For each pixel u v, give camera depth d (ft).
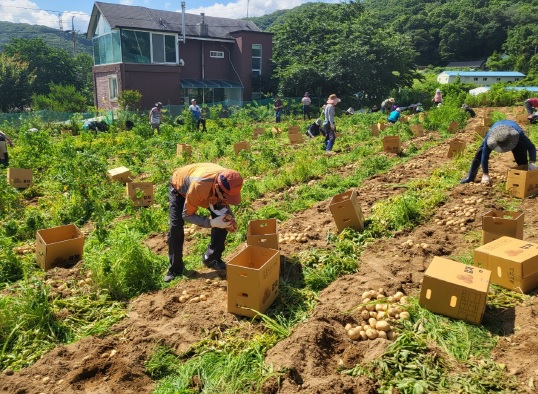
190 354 13.02
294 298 15.48
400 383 11.05
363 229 20.93
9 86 134.51
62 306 15.61
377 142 46.73
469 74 236.22
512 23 303.27
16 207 27.84
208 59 110.63
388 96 128.16
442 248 18.76
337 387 10.89
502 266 15.06
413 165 34.65
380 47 119.03
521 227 18.29
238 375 11.78
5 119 78.69
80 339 13.73
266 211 24.94
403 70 128.57
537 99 55.21
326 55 117.60
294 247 19.54
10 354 13.16
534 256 14.89
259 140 57.21
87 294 16.40
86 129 74.79
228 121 83.46
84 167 31.12
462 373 11.40
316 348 12.25
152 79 96.32
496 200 24.41
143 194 28.78
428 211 23.11
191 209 16.17
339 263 17.57
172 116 89.71
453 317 13.70
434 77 247.29
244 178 36.06
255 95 118.32
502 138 25.13
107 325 14.61
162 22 102.99
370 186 29.73
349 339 12.99
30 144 49.85
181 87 102.94
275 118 94.48
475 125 59.67
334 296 15.42
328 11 139.64
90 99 181.47
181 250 17.83
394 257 18.28
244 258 15.97
